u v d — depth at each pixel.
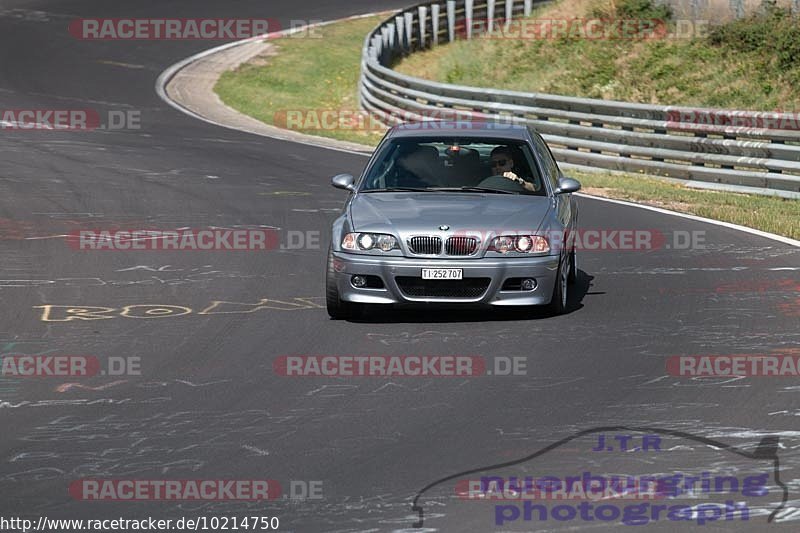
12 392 29.12
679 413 26.83
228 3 168.50
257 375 30.48
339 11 166.25
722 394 28.36
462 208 37.59
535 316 37.38
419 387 29.28
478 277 36.12
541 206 38.25
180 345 33.72
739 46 113.19
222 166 75.50
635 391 28.72
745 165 68.88
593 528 20.16
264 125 102.88
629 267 45.66
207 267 45.62
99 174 70.88
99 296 40.41
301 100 120.12
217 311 38.12
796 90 104.75
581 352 32.62
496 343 33.78
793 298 39.50
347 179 39.50
